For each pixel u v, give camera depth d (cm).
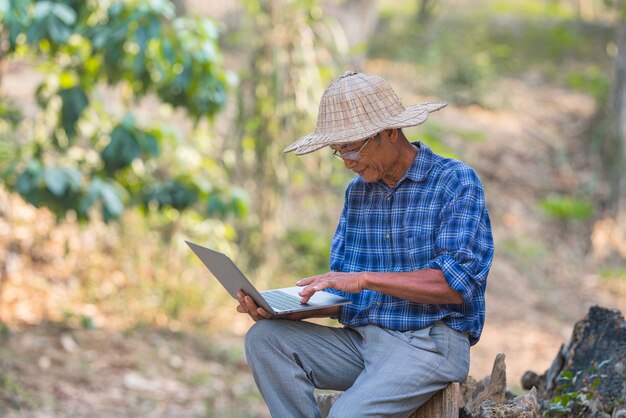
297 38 980
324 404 425
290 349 371
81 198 700
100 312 900
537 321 1117
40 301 881
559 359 504
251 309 372
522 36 2133
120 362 797
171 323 920
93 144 756
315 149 354
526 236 1349
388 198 371
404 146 371
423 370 357
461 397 441
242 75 1003
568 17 2308
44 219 966
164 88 720
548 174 1526
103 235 986
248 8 984
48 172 677
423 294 346
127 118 711
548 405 463
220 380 809
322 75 1015
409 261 367
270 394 371
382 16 2106
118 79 714
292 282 1046
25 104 1104
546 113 1750
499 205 1404
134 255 979
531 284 1227
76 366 768
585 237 1392
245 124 993
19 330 816
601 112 1658
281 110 986
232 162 999
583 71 1977
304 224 1166
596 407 448
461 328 364
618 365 468
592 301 1214
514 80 1895
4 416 645
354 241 383
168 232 974
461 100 1700
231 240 1020
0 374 709
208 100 715
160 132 727
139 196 770
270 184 1009
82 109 703
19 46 716
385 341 366
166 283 953
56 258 941
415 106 372
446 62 1808
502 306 1147
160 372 798
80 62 724
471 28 2114
